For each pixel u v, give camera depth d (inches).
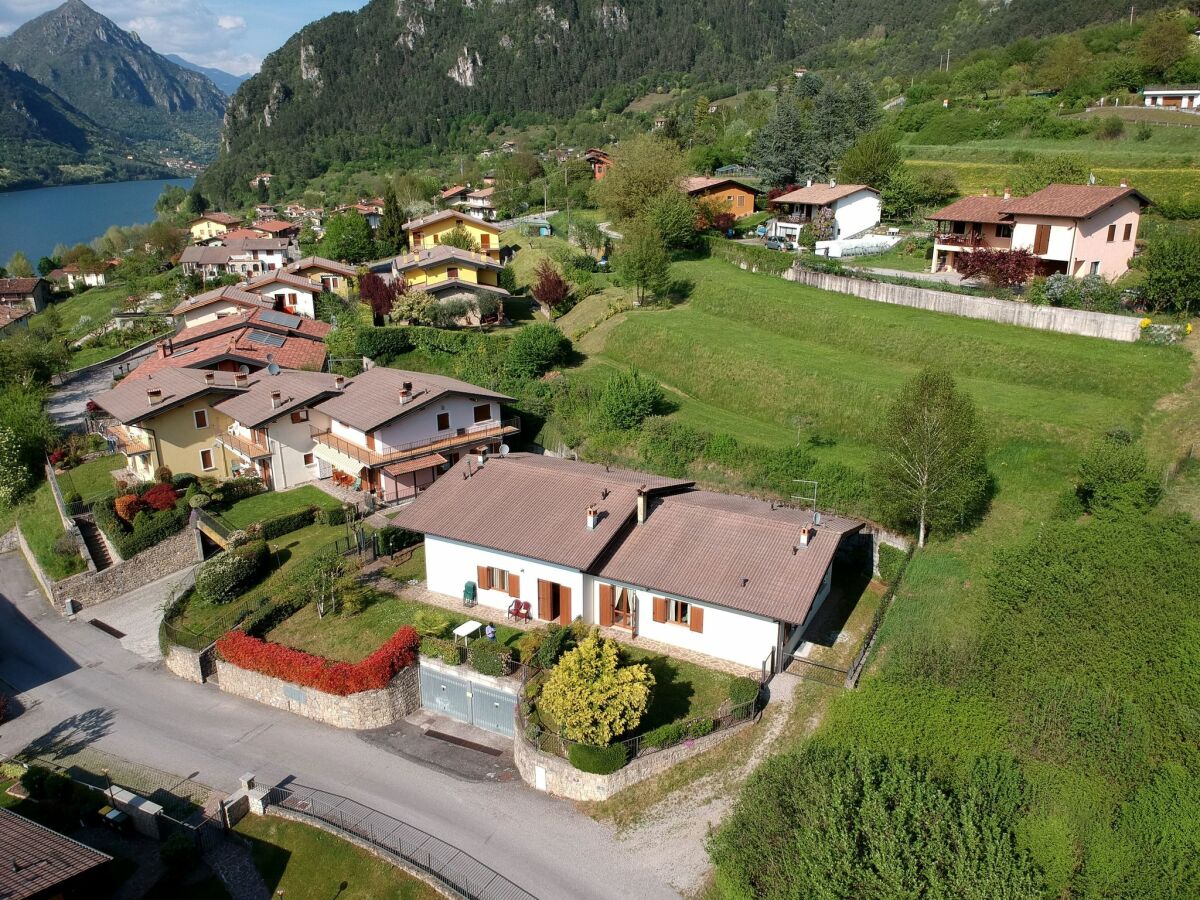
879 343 2303.2
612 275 3353.8
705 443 1964.8
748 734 1245.7
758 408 2188.7
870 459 1873.8
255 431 2218.3
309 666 1456.7
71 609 1892.2
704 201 3634.4
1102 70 4313.5
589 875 1096.8
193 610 1754.4
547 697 1232.2
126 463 2519.7
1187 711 1066.7
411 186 6240.2
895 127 4530.0
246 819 1253.1
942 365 2144.4
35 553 2149.4
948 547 1587.1
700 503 1589.6
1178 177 2979.8
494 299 3056.1
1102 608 1195.3
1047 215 2354.8
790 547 1430.9
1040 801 1016.9
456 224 3929.6
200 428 2335.1
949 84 5182.1
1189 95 3811.5
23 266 6107.3
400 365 2802.7
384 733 1424.7
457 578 1663.4
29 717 1520.7
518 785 1270.9
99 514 2121.1
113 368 3513.8
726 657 1411.2
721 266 3164.4
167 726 1475.1
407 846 1160.2
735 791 1176.8
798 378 2185.0
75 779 1343.5
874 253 3127.5
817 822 975.0
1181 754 1048.2
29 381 3110.2
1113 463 1481.3
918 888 899.4
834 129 4234.7
